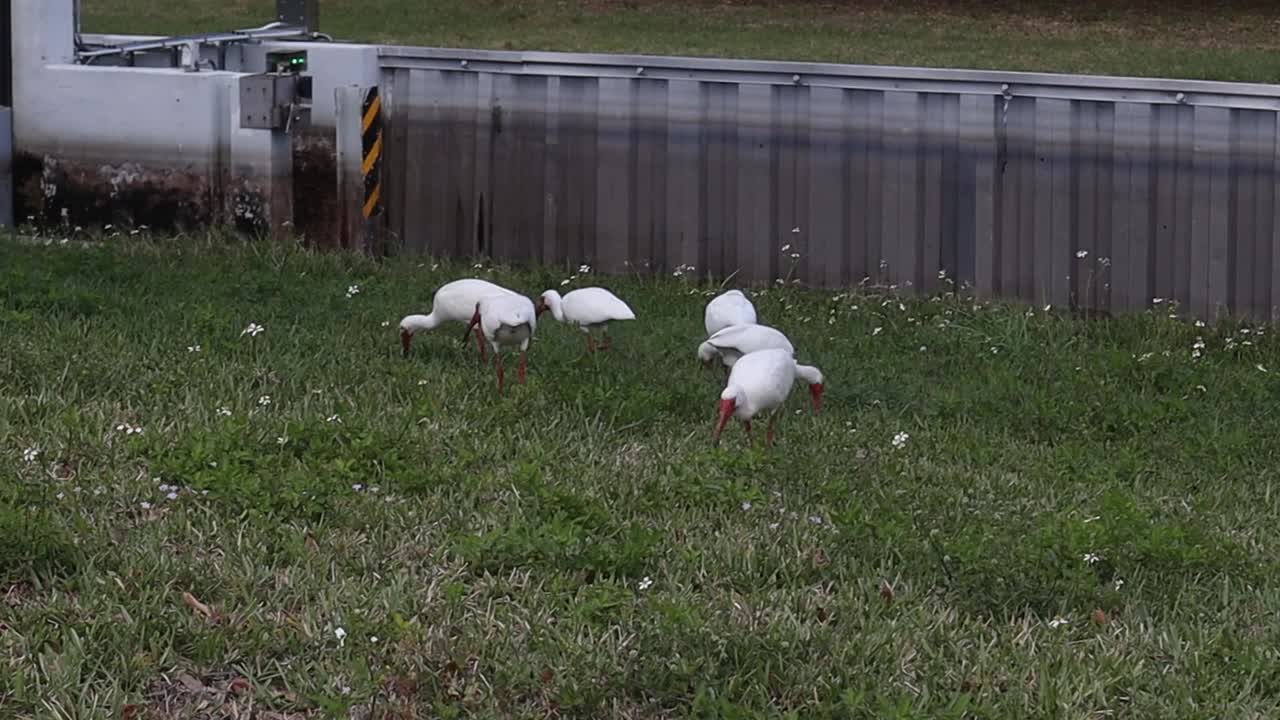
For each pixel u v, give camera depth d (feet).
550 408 32.19
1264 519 28.91
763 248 48.62
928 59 91.30
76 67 50.08
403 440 28.89
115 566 23.13
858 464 30.07
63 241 48.55
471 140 50.93
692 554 24.43
